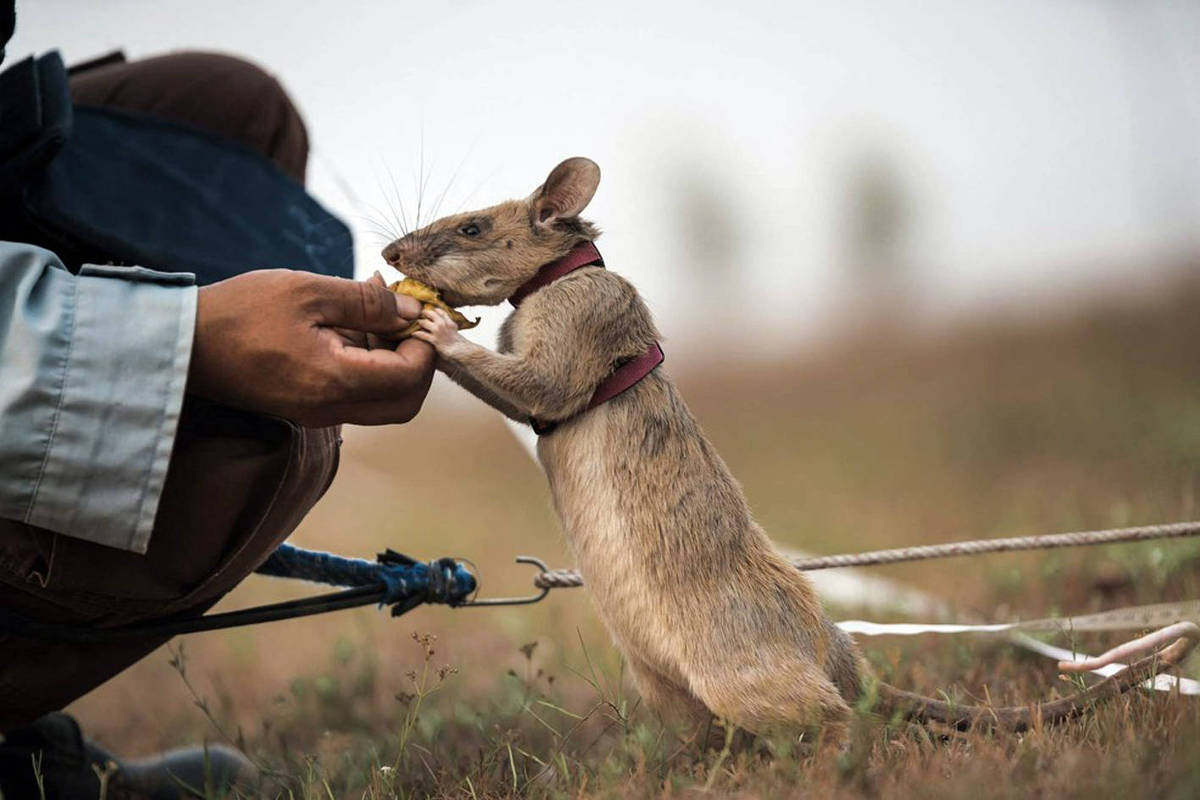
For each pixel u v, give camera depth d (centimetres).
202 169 696
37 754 615
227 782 646
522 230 599
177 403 423
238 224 674
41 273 428
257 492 473
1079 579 895
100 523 420
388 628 1116
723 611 553
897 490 1573
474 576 614
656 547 555
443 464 2512
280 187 716
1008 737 513
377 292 474
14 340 412
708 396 2919
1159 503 991
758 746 561
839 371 2848
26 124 536
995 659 732
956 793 424
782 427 2362
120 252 572
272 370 445
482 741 666
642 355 574
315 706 839
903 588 1019
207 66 764
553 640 954
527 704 645
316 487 514
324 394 450
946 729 544
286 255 674
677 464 566
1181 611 632
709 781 478
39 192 555
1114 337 2419
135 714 920
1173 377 1922
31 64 547
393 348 508
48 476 412
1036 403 1903
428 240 596
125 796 634
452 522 1734
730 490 582
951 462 1691
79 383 415
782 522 1457
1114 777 420
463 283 592
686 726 589
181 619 533
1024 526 1179
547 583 624
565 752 630
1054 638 755
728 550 565
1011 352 2523
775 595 564
